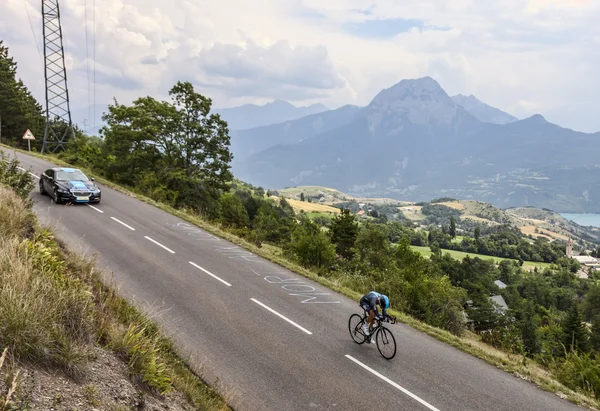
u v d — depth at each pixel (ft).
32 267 23.36
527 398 28.89
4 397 13.16
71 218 63.36
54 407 14.11
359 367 30.81
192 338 31.78
